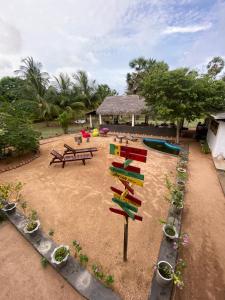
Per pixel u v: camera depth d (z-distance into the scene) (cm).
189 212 422
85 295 234
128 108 1432
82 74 2394
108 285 246
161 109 912
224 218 403
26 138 779
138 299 231
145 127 1412
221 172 662
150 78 944
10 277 264
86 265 279
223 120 760
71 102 2238
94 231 354
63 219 391
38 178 612
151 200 466
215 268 280
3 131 660
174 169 681
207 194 505
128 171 214
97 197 482
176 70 870
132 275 263
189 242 330
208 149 906
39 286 251
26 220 379
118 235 344
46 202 460
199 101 872
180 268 272
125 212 238
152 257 295
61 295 239
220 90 873
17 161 778
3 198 417
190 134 1291
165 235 320
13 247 319
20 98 2027
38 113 1931
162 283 233
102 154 886
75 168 700
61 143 1135
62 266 269
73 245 311
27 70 1952
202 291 246
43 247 309
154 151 936
